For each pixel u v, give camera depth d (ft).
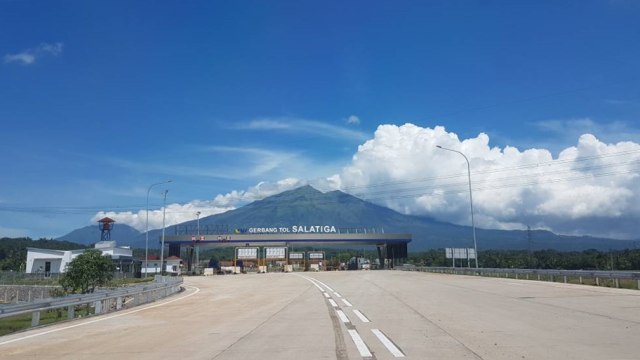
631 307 58.54
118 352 36.17
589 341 36.04
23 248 412.16
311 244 329.11
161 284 98.48
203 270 305.53
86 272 128.98
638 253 201.98
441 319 50.85
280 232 331.98
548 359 30.04
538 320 48.16
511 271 150.00
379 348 35.01
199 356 33.71
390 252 335.06
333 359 31.48
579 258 216.74
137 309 73.00
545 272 128.47
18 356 35.65
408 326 46.19
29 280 217.77
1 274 232.94
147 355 34.58
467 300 72.74
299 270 337.93
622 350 32.53
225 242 317.63
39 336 46.24
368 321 50.96
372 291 99.04
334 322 51.01
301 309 66.54
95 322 56.85
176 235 326.24
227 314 62.69
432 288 103.60
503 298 74.84
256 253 326.44
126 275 258.16
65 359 33.96
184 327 50.21
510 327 43.88
